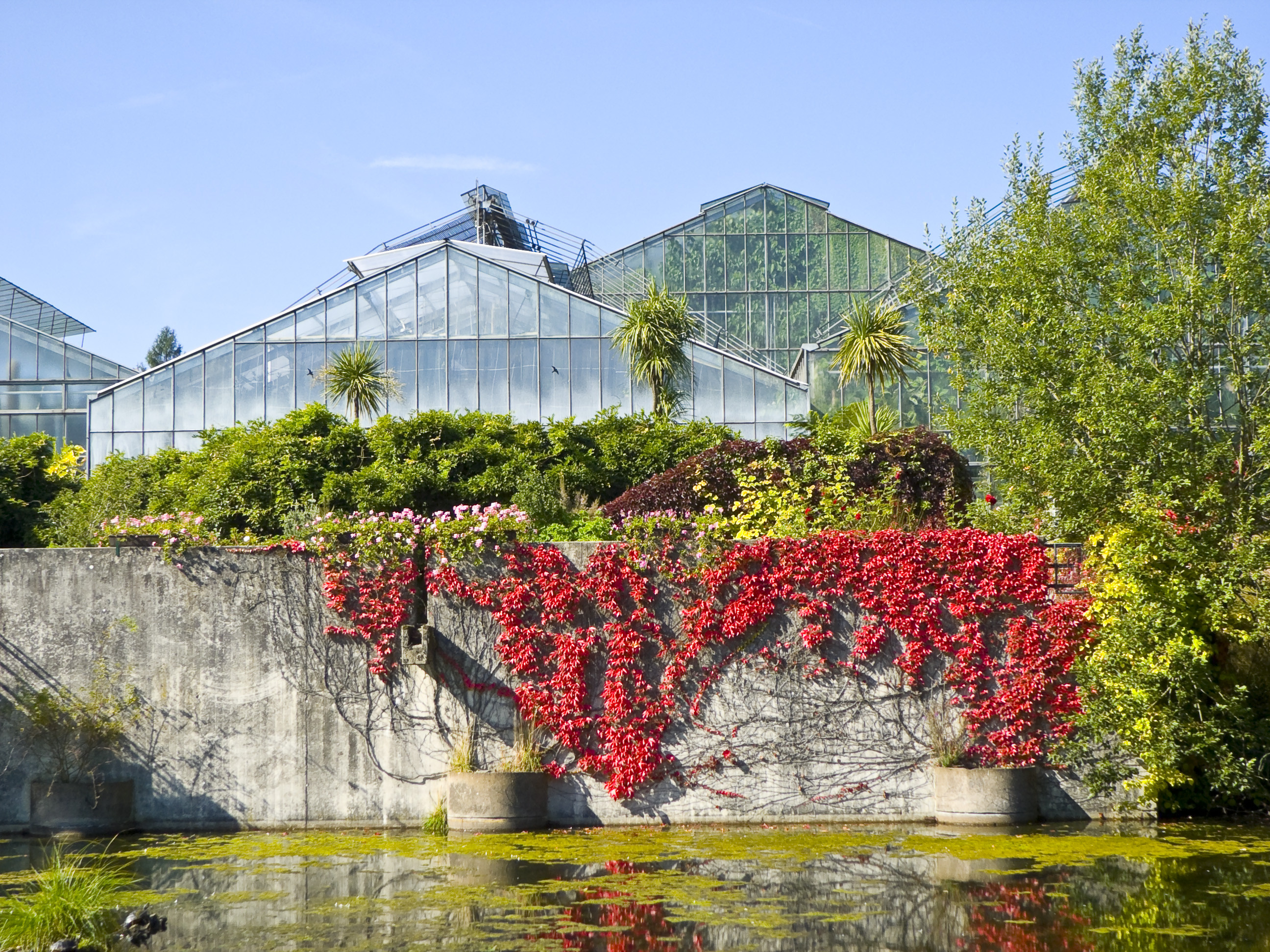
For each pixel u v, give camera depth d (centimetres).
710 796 1236
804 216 3803
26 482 2209
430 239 4453
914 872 1007
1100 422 1318
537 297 2914
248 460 2002
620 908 890
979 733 1254
